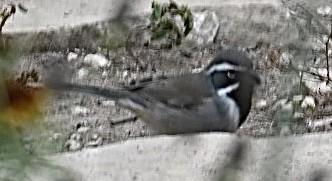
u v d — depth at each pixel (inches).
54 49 576.1
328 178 446.9
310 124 514.6
